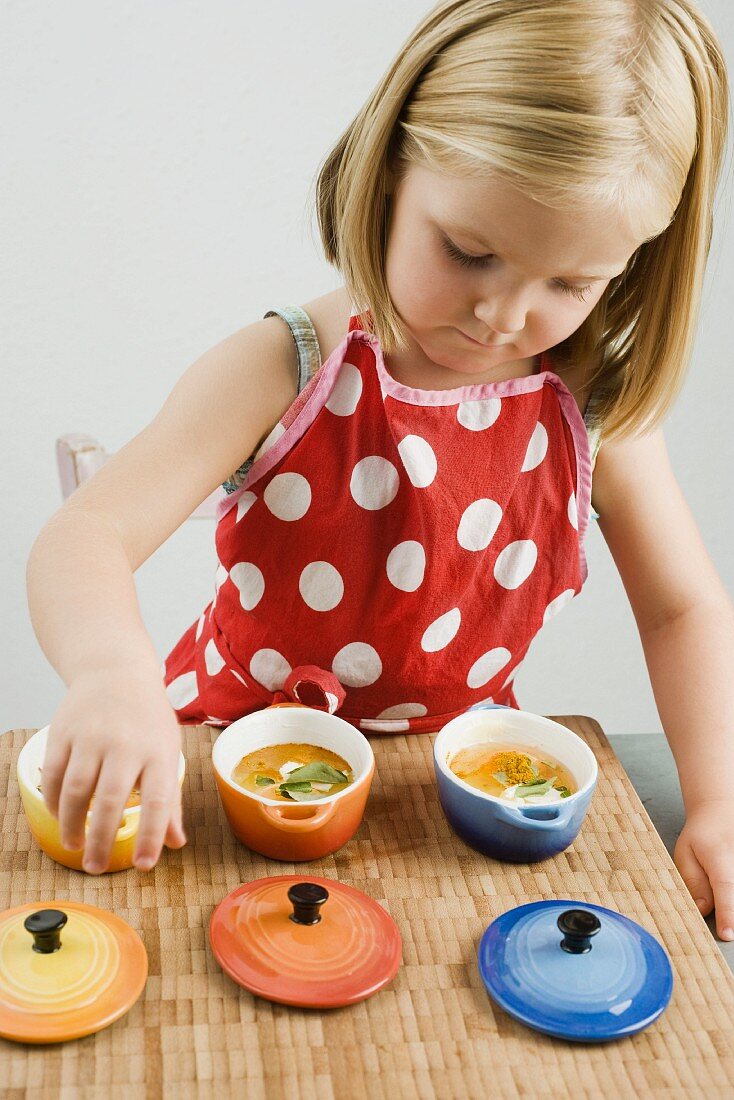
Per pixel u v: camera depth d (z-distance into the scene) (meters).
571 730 0.79
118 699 0.56
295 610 0.84
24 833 0.64
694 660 0.84
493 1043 0.53
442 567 0.83
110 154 1.54
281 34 1.50
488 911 0.61
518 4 0.63
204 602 1.83
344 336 0.80
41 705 1.85
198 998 0.54
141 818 0.54
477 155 0.61
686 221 0.75
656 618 0.89
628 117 0.61
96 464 0.98
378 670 0.85
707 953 0.59
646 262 0.79
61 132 1.52
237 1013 0.53
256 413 0.79
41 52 1.47
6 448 1.69
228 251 1.61
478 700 0.90
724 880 0.68
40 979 0.52
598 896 0.63
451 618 0.85
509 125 0.60
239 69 1.51
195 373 0.80
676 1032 0.54
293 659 0.85
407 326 0.73
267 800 0.63
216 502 0.99
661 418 0.84
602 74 0.61
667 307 0.79
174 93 1.51
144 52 1.49
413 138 0.66
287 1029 0.52
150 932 0.58
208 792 0.70
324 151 1.57
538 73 0.61
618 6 0.63
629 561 0.90
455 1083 0.50
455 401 0.81
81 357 1.65
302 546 0.83
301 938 0.57
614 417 0.84
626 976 0.56
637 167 0.62
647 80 0.62
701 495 1.82
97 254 1.59
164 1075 0.49
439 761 0.68
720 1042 0.54
